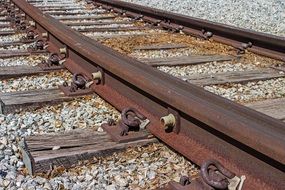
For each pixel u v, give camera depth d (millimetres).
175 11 6539
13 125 2139
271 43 3518
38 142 1857
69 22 5105
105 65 2395
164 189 1573
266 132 1475
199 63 3404
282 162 1352
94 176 1712
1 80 2873
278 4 7293
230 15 6254
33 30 4215
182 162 1802
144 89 2016
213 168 1522
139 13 5375
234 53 3721
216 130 1635
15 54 3480
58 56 3115
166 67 3293
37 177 1705
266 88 2859
